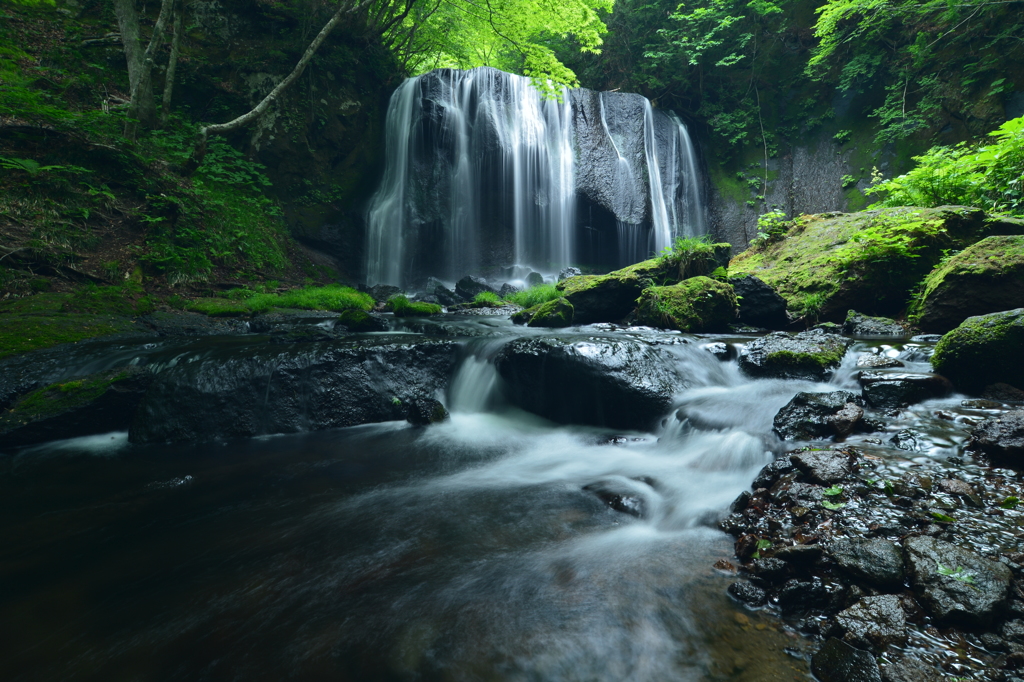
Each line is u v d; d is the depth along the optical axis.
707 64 22.06
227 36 15.90
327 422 5.28
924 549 2.11
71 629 2.18
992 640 1.73
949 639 1.77
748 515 2.75
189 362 5.34
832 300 7.98
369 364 5.65
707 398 4.64
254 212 14.19
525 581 2.43
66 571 2.64
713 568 2.39
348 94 17.53
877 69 19.00
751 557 2.40
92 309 8.07
